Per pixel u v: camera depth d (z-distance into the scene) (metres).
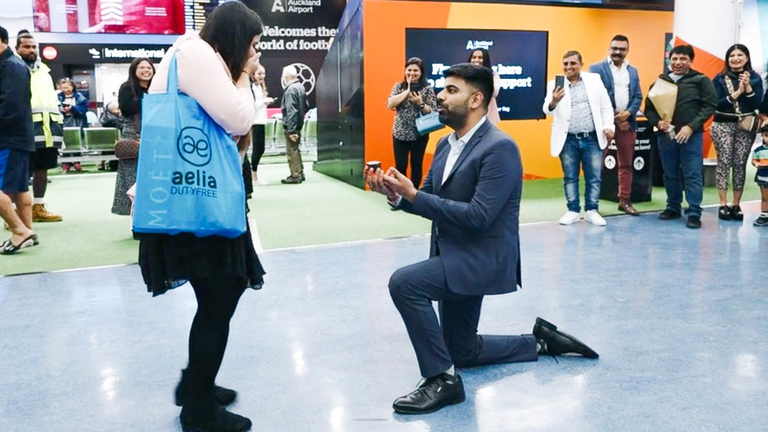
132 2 13.92
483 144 2.52
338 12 15.03
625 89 6.61
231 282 2.25
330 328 3.43
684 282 4.18
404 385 2.75
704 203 7.31
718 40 8.44
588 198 6.19
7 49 5.02
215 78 2.07
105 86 14.21
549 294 3.95
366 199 7.89
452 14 8.41
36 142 6.34
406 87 6.91
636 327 3.38
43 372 2.94
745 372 2.82
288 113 9.45
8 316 3.71
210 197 2.06
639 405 2.52
